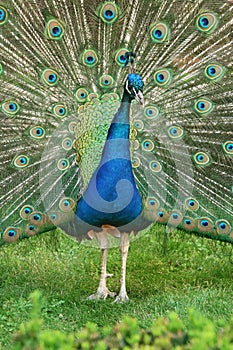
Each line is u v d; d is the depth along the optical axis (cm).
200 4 871
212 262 1005
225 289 897
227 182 883
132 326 493
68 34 875
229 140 879
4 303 843
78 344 475
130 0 869
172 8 870
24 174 862
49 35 864
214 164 882
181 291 906
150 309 816
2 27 862
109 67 873
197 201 873
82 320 795
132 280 964
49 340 459
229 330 491
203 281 948
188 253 1048
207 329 468
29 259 1009
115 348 462
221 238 877
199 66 877
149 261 1035
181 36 875
